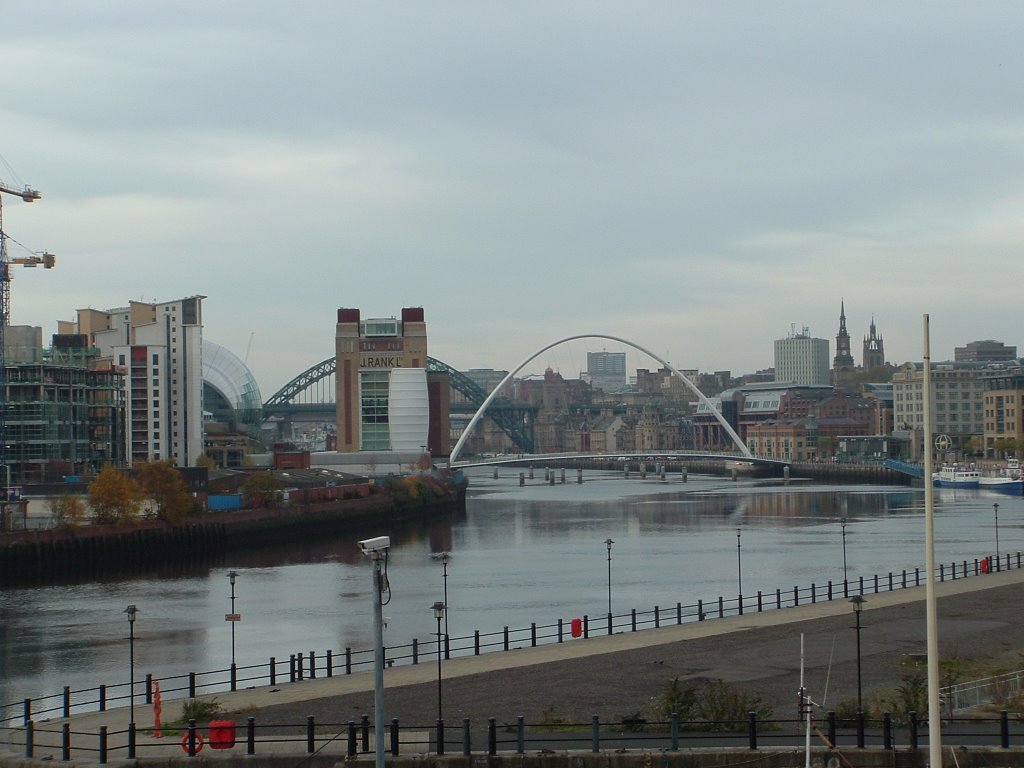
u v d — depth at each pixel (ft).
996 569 432.25
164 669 314.96
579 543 647.97
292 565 574.97
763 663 262.67
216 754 187.32
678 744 184.96
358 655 322.55
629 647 290.15
